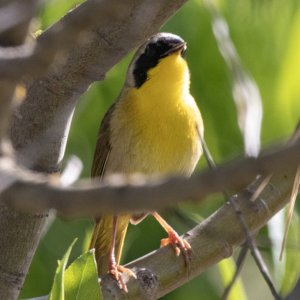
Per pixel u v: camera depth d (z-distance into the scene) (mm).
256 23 3707
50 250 3666
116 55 3488
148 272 3525
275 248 3580
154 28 3486
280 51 3709
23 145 3498
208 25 3707
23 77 2539
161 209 2451
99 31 3484
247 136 3502
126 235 3691
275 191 3535
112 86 3721
